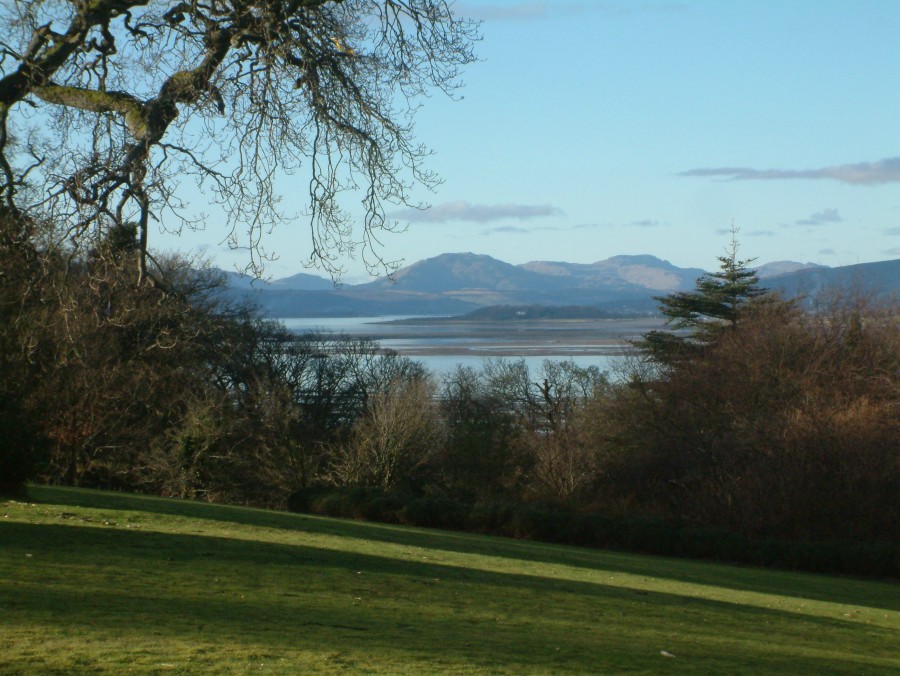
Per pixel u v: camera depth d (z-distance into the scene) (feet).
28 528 57.52
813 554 117.70
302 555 59.93
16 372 81.76
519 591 56.13
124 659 29.40
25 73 40.65
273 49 41.65
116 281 42.19
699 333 220.64
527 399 203.82
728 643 46.55
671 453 154.61
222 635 34.65
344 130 43.14
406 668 32.12
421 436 163.02
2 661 27.81
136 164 40.09
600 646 41.06
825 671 41.47
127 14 43.14
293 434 156.15
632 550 124.88
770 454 139.64
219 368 153.58
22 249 41.63
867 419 139.03
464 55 45.85
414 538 91.15
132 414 136.36
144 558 51.70
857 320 165.27
